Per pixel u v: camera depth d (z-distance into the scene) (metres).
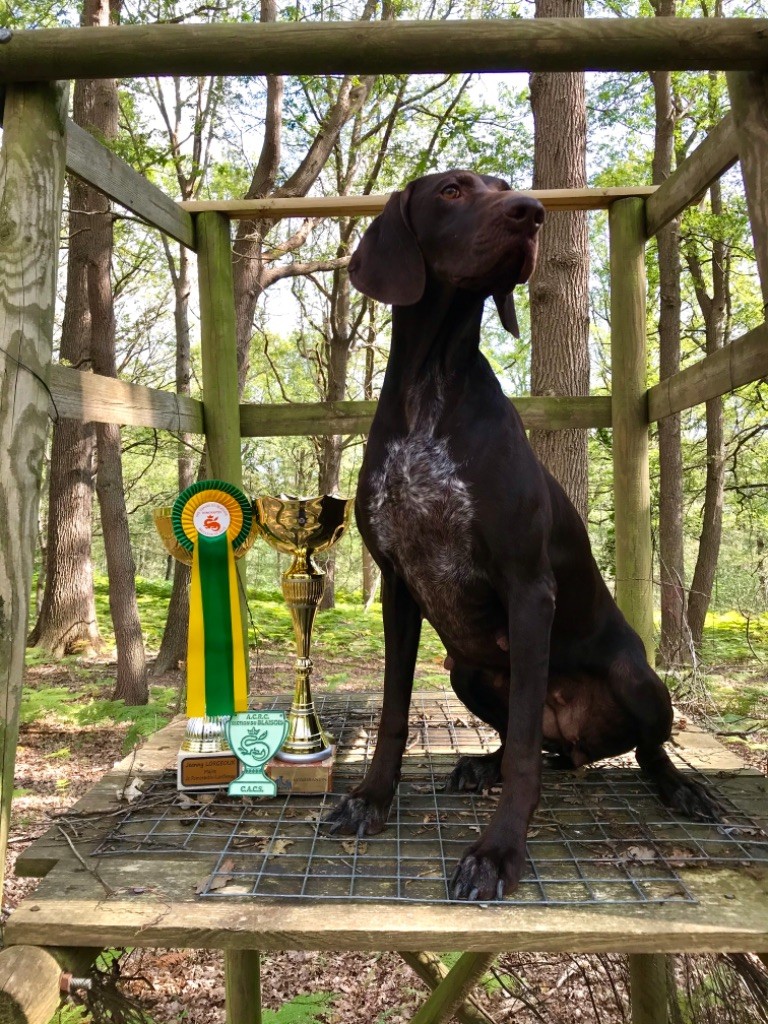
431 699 2.92
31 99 1.63
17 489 1.58
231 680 1.96
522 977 3.07
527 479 1.72
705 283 11.98
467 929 1.30
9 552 1.56
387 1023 3.27
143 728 4.29
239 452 2.88
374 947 1.30
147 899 1.41
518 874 1.46
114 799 1.91
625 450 2.80
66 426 9.02
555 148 4.92
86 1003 1.42
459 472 1.71
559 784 2.05
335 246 12.54
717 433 10.82
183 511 2.00
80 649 8.90
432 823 1.76
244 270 7.25
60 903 1.39
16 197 1.61
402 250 1.79
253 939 1.30
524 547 1.69
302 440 18.06
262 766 1.85
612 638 2.03
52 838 1.69
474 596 1.82
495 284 1.70
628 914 1.34
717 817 1.78
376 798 1.75
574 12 5.12
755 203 1.59
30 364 1.60
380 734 1.84
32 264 1.61
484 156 10.53
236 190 11.43
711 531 10.86
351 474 22.30
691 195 2.36
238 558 2.12
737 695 4.63
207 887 1.44
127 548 6.48
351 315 14.51
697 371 2.32
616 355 2.80
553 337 4.58
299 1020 2.99
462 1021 2.64
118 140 6.46
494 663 2.00
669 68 1.54
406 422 1.78
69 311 8.52
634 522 2.79
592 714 2.05
